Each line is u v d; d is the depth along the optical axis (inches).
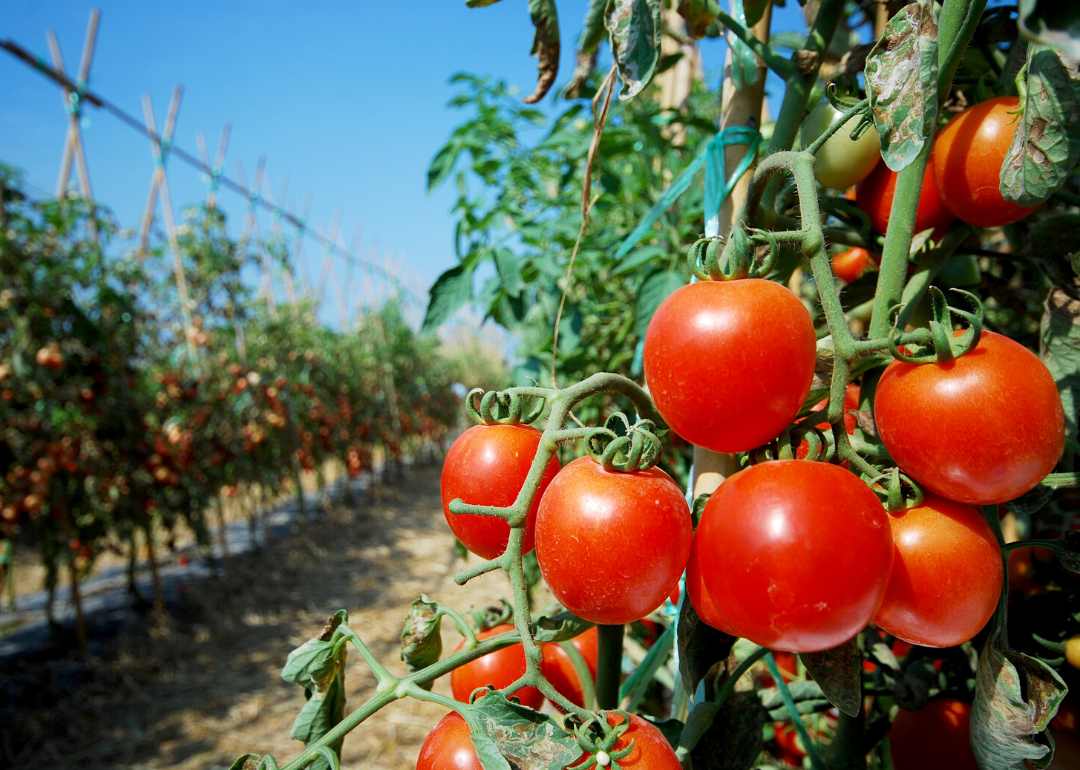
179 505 207.0
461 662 26.6
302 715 29.6
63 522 161.9
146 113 216.1
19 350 150.2
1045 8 15.0
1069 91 22.2
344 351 359.6
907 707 32.0
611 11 26.6
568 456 67.4
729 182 34.2
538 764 22.0
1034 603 30.8
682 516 22.7
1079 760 29.5
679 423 22.8
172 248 215.0
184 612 197.8
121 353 178.1
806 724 45.9
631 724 24.1
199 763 128.6
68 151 178.7
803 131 32.8
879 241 33.1
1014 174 24.2
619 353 84.4
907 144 22.3
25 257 153.5
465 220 86.9
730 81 37.0
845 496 19.6
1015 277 41.5
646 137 78.5
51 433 159.9
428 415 506.3
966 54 35.4
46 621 190.5
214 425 230.7
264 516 263.7
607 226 94.8
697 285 23.1
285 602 208.8
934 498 22.9
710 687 33.4
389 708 145.6
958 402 20.3
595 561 21.7
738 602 19.9
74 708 145.4
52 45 176.2
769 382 21.0
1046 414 20.4
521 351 87.4
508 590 213.9
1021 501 27.0
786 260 33.1
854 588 18.9
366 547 272.1
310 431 305.4
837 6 31.2
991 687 22.8
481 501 27.4
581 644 38.9
